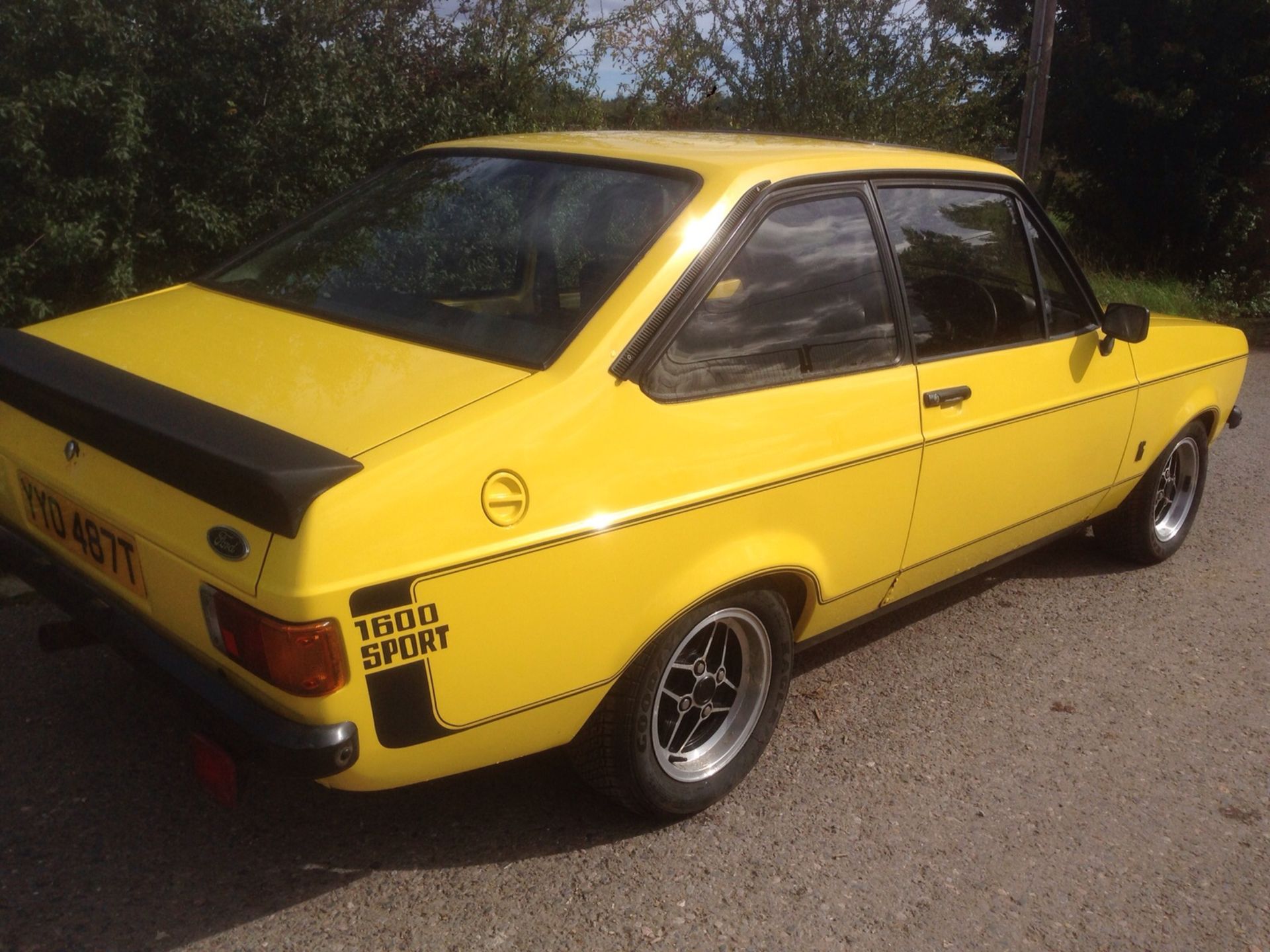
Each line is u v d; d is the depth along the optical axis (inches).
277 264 130.4
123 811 115.8
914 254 135.2
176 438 85.4
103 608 101.0
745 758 125.2
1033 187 474.3
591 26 282.0
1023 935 108.7
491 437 92.2
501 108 267.1
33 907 101.3
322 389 97.4
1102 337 164.6
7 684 136.2
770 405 114.6
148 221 205.9
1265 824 129.7
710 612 113.2
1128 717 151.9
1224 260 540.7
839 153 130.3
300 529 82.7
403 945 100.9
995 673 161.8
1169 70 502.0
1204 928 111.7
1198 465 206.2
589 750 112.1
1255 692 161.0
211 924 101.4
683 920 106.8
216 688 90.9
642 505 101.9
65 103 180.2
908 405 130.3
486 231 122.0
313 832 115.5
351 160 236.7
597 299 105.7
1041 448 154.3
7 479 113.9
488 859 113.4
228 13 206.2
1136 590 194.9
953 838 122.8
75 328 118.8
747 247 114.2
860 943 105.7
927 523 138.3
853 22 344.2
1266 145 524.7
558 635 98.4
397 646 88.1
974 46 370.0
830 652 165.8
